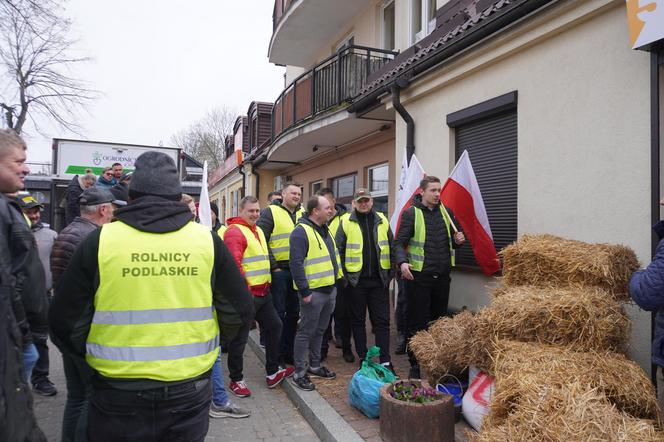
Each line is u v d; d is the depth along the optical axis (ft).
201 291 7.02
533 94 16.37
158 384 6.53
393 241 16.78
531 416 8.14
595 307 10.07
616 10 13.38
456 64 19.67
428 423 10.83
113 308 6.57
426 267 15.31
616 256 11.28
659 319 8.90
